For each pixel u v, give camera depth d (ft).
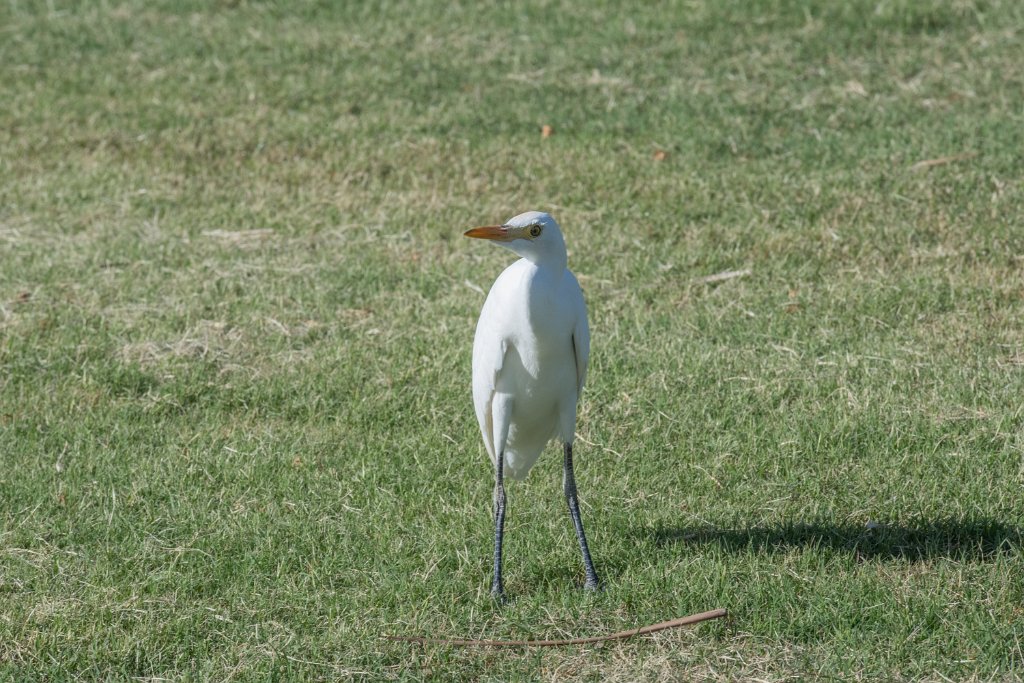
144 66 64.85
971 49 60.90
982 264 42.78
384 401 36.27
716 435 34.27
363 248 46.60
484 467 33.32
